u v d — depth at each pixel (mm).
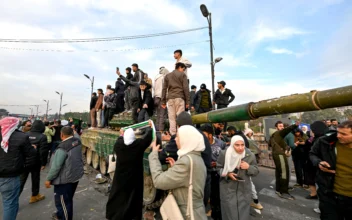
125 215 2801
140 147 2914
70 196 3541
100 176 6586
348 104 2154
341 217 2561
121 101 9375
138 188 2977
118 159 2938
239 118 3705
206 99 7918
